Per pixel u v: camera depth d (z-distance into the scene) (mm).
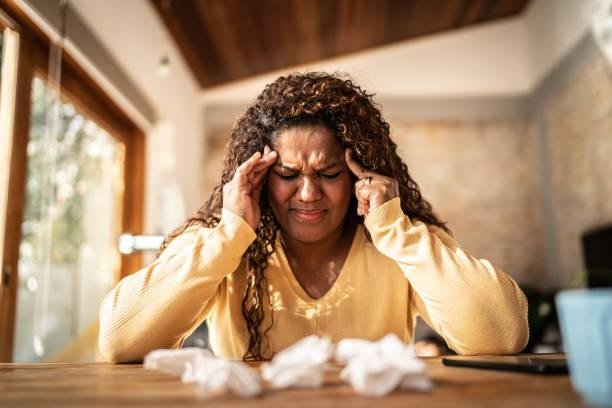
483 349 943
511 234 5133
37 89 2289
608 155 3887
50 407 502
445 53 5359
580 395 515
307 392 562
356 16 4477
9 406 510
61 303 2521
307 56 5062
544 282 5035
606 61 3898
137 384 636
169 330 953
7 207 2014
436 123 5297
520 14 5328
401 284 1157
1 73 2064
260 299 1133
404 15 4684
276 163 1091
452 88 5332
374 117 1217
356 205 1213
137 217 3475
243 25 4230
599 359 457
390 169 1177
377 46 5254
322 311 1123
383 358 557
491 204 5180
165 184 4031
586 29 4145
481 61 5352
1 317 1965
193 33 4250
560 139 4668
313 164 1067
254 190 1111
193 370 613
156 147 3807
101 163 3051
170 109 4207
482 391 549
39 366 874
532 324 4035
